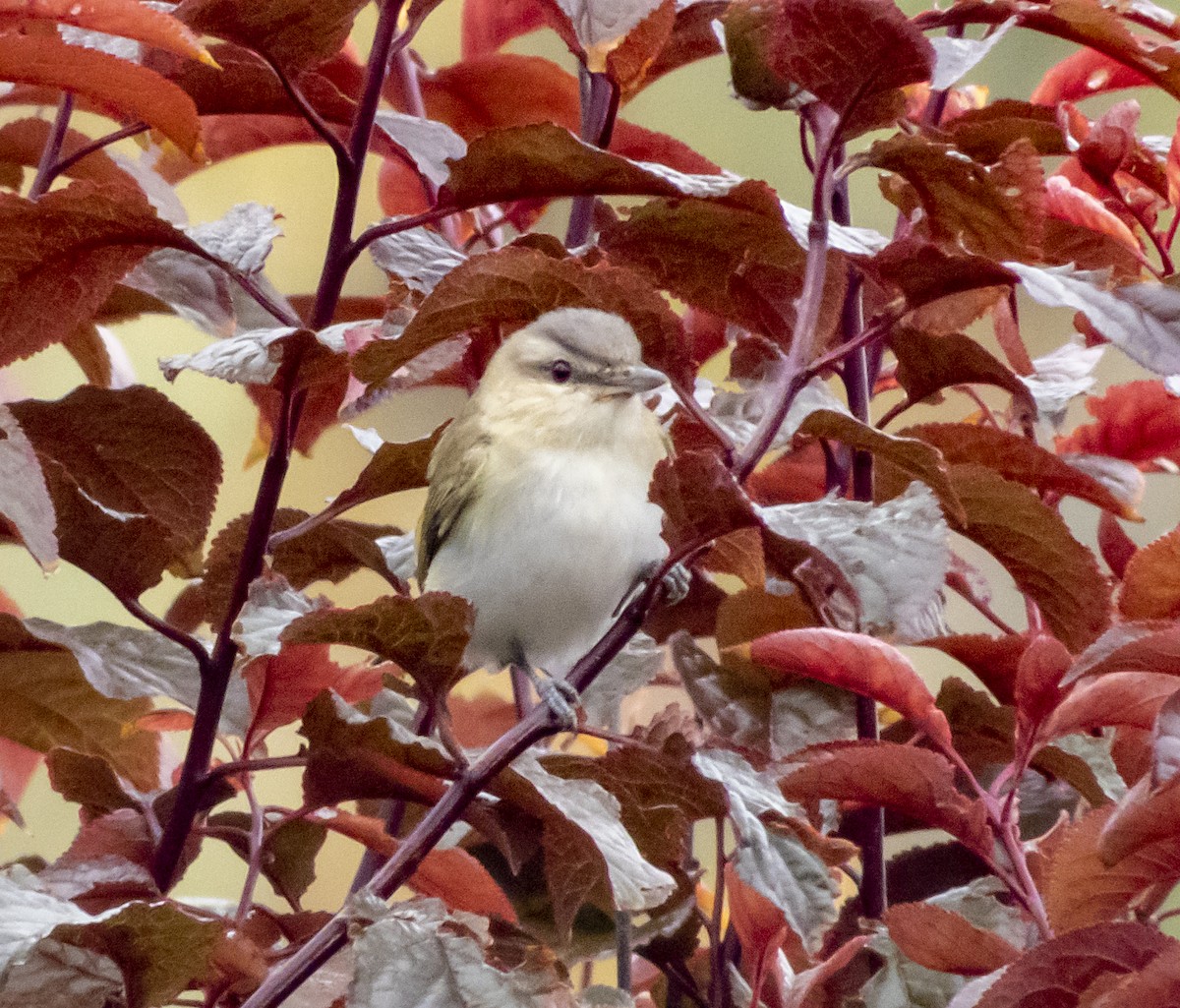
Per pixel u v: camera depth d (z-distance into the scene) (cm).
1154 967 197
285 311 263
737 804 256
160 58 300
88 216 249
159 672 280
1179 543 246
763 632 290
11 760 351
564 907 268
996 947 229
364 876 290
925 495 224
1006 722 291
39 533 232
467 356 405
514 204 382
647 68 309
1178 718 198
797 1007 249
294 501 586
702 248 289
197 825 278
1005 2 285
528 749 262
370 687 314
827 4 227
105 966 226
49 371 563
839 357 240
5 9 231
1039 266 246
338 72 363
